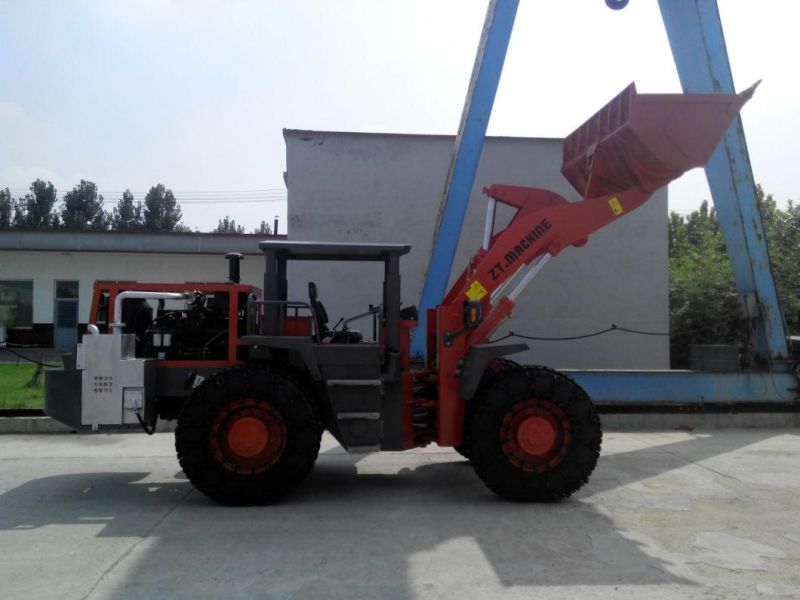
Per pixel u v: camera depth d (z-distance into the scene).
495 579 3.46
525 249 5.48
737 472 6.04
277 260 5.41
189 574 3.51
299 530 4.27
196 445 4.75
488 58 7.86
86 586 3.35
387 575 3.51
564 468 4.96
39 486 5.48
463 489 5.41
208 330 5.71
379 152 10.91
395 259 5.31
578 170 6.57
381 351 5.09
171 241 19.86
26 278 20.41
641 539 4.13
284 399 4.82
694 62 8.38
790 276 14.26
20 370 13.45
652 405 9.23
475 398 5.17
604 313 11.22
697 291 12.70
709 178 8.77
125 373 5.06
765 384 8.56
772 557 3.83
